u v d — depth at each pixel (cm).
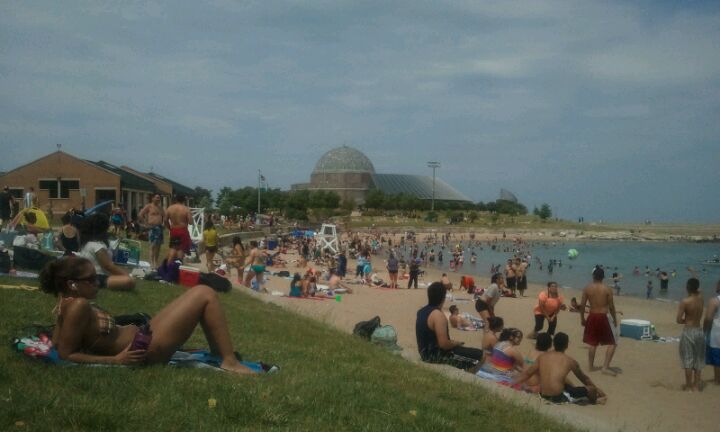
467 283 3206
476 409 676
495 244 10738
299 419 506
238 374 599
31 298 906
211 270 2161
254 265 2295
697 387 1270
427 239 10381
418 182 19600
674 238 15638
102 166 5378
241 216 8881
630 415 1062
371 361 871
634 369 1471
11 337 634
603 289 1398
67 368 527
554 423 716
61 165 5000
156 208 1773
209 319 599
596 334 1414
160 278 1451
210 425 459
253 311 1261
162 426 444
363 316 2028
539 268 6544
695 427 1012
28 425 412
